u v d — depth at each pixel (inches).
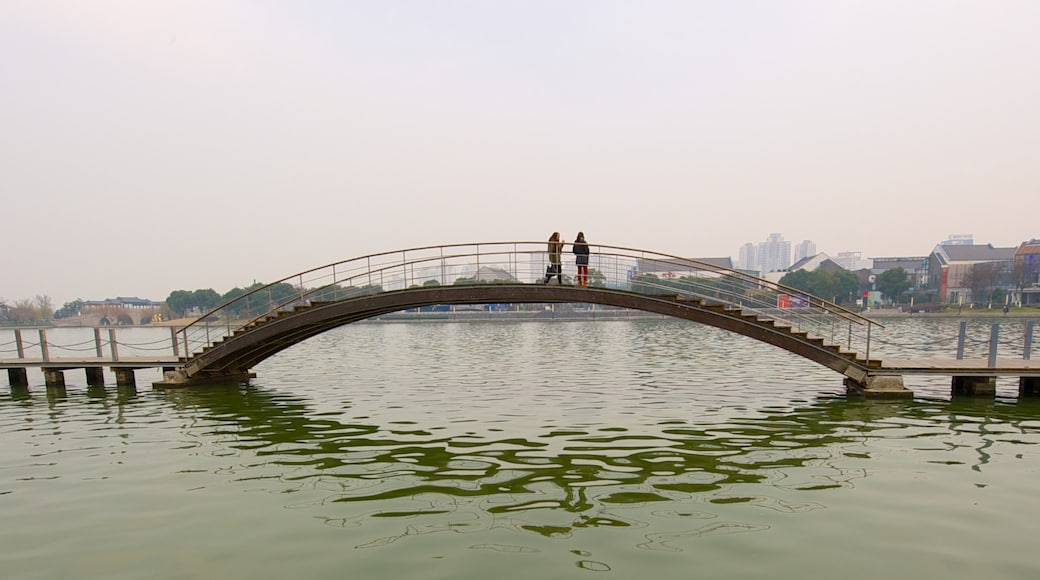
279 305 756.0
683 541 251.6
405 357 1181.7
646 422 497.4
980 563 232.1
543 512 286.0
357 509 294.4
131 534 270.4
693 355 1132.5
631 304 687.7
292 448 423.5
